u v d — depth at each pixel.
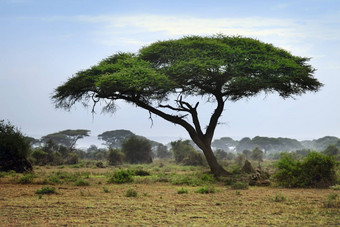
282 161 25.31
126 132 144.25
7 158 34.72
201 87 33.75
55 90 33.31
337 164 24.09
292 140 182.38
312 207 14.48
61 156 68.50
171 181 27.81
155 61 34.94
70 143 126.19
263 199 17.38
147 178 28.70
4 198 16.92
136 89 29.58
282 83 32.41
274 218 12.21
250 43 33.84
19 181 24.97
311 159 24.14
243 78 30.42
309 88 34.56
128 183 26.95
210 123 34.09
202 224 11.17
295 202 16.11
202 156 61.09
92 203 15.48
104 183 26.98
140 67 30.78
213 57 31.67
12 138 35.34
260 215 12.80
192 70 30.44
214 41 33.59
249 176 27.38
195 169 47.72
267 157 125.06
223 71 30.75
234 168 35.56
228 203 15.86
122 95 33.16
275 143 160.12
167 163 69.69
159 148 111.44
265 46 34.31
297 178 23.83
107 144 143.25
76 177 31.00
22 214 12.59
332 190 21.55
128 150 73.12
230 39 34.94
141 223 11.26
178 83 32.16
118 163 64.50
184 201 16.52
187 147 68.44
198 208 14.39
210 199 17.33
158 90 31.70
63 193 19.36
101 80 29.27
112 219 11.87
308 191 21.17
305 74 33.06
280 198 17.22
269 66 30.59
